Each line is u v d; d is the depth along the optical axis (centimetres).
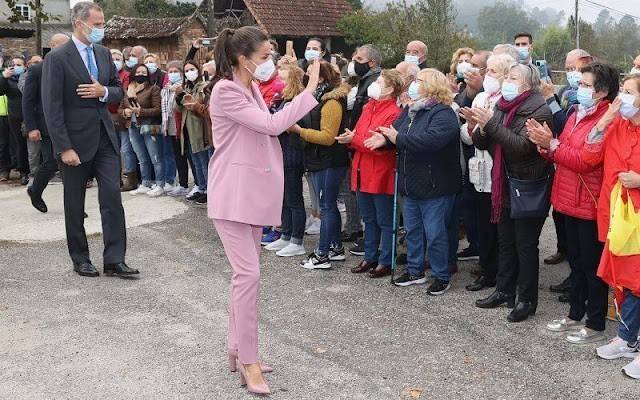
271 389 407
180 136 938
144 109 937
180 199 959
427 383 412
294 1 2697
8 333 496
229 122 389
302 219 686
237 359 419
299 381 417
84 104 602
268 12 2600
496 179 511
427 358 446
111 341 480
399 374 425
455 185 558
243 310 394
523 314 506
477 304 539
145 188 1002
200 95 856
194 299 566
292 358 450
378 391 403
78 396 402
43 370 436
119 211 623
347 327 502
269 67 386
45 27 2733
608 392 398
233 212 387
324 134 602
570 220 475
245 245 395
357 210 730
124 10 4581
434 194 551
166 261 676
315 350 462
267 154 394
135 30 2623
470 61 625
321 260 641
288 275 627
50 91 588
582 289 479
